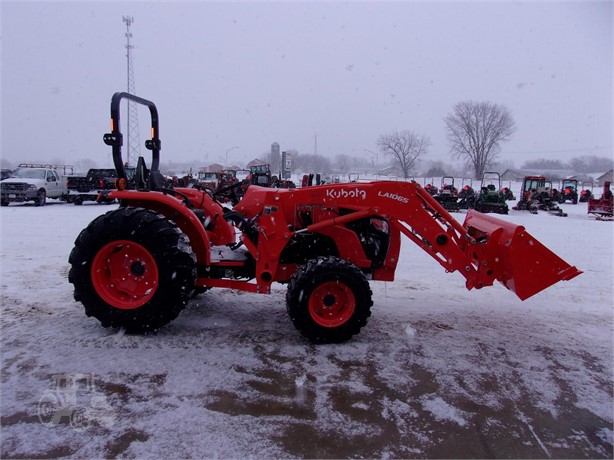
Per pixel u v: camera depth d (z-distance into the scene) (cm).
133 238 355
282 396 283
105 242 359
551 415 273
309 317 356
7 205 1708
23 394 276
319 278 354
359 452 233
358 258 400
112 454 225
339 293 367
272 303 468
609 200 1717
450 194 1944
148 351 340
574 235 1138
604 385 312
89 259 361
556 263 367
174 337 368
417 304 485
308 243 406
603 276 640
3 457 222
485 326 421
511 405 282
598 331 414
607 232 1210
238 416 260
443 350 362
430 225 383
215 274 405
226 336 374
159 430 245
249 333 382
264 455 228
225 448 232
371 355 347
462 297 516
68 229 987
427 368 329
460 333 401
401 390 295
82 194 1767
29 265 612
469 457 233
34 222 1118
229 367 319
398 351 356
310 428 251
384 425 256
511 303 497
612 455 238
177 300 359
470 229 452
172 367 316
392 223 385
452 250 384
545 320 442
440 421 262
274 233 378
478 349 366
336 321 363
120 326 363
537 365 340
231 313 433
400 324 419
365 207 381
